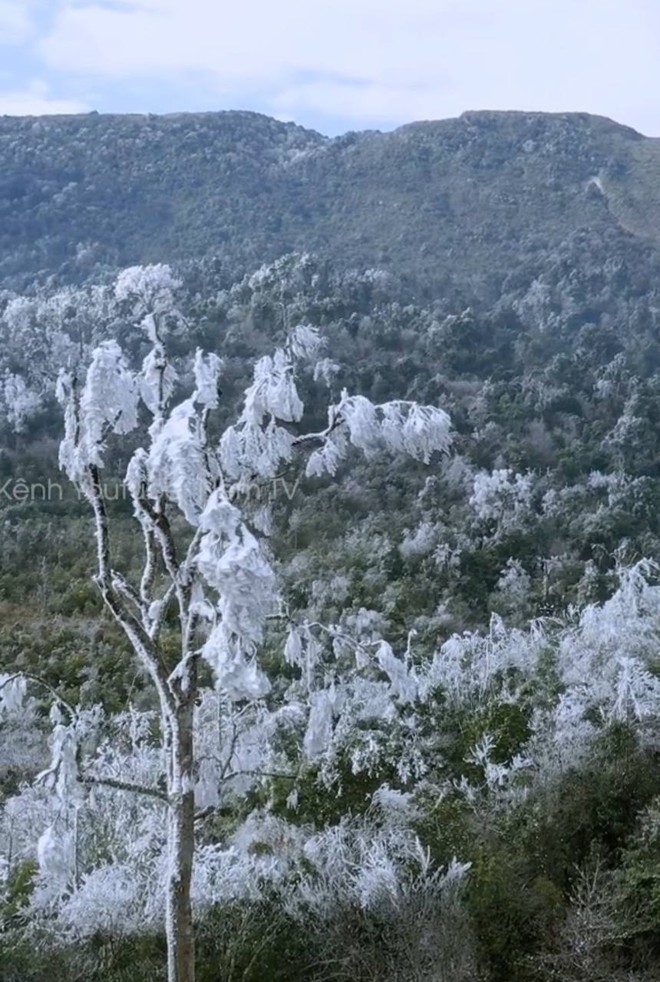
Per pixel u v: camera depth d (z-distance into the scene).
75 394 5.20
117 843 7.72
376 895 6.77
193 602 5.13
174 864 5.13
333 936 6.55
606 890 6.92
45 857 5.16
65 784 5.01
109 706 12.91
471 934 6.62
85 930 6.63
